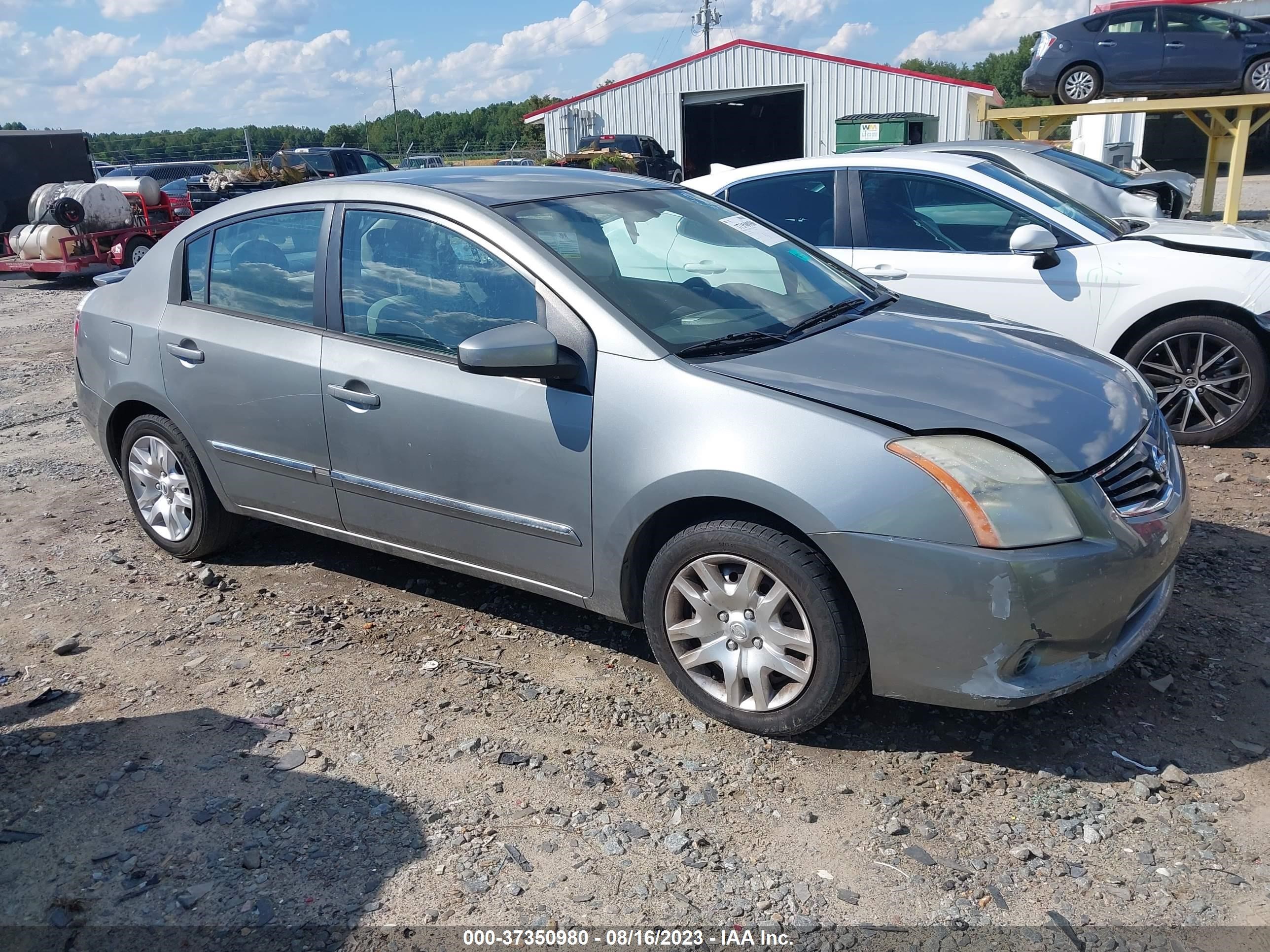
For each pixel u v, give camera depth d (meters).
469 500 3.54
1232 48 15.34
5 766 3.12
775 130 34.25
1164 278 5.50
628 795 2.89
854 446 2.82
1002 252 5.97
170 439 4.47
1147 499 2.98
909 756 3.03
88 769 3.09
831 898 2.48
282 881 2.59
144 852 2.71
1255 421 6.15
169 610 4.21
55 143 19.12
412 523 3.76
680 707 3.35
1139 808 2.74
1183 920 2.35
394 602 4.23
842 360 3.22
